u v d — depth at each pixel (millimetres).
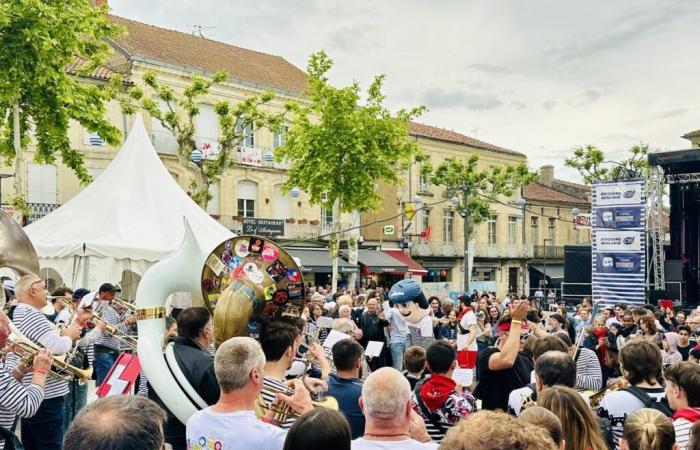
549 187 54031
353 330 10094
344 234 32875
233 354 3285
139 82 26609
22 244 7309
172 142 27578
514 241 45625
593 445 3297
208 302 4660
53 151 16109
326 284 31500
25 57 13406
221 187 29328
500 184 36281
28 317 5203
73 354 5738
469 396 4480
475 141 44469
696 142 40062
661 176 22062
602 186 19375
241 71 31891
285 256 4645
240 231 29328
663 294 21047
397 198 37500
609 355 9742
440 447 1863
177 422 4461
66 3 14188
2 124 14859
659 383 4602
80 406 6953
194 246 4562
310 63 22750
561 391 3395
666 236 35500
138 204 11797
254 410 3506
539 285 46438
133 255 10820
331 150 22266
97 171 25625
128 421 1910
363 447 2959
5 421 4168
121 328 8820
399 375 3092
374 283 30500
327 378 4715
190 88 21875
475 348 7523
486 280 44031
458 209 30281
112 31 15188
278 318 4660
